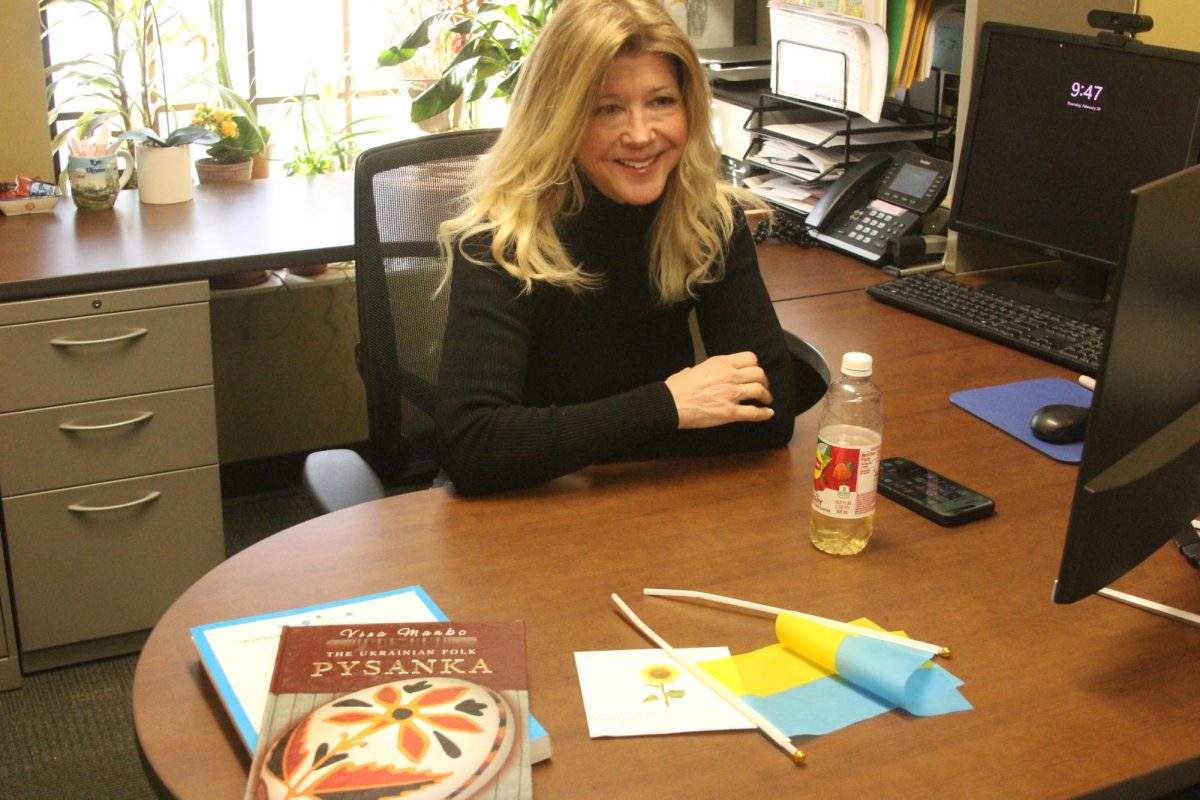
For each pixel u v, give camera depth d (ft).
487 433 4.44
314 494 4.83
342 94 10.23
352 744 2.93
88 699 7.26
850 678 3.30
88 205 7.80
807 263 7.45
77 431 6.96
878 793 2.92
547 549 4.06
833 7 7.30
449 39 9.87
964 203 6.88
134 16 8.78
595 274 5.09
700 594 3.74
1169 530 3.47
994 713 3.22
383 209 5.83
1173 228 3.09
